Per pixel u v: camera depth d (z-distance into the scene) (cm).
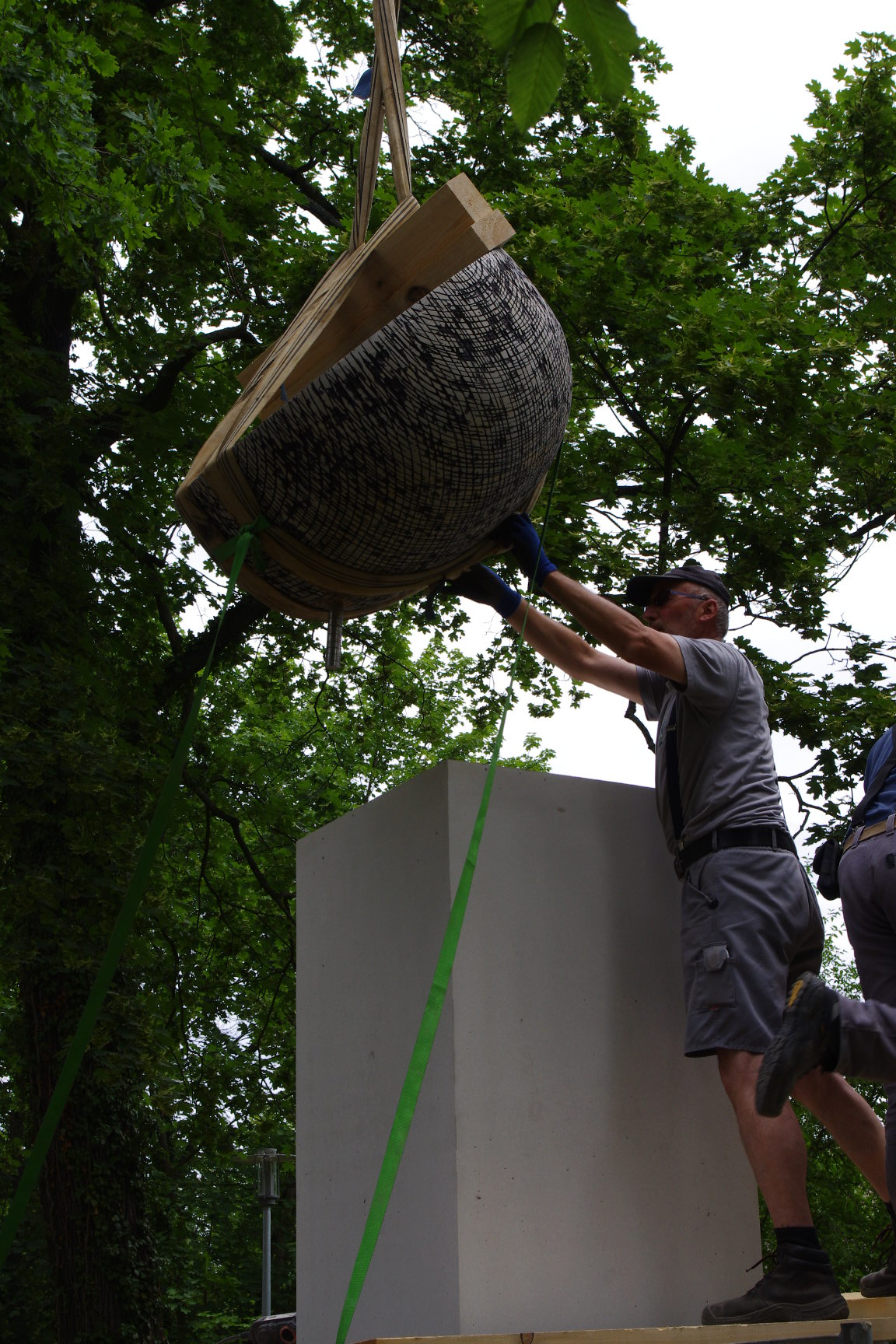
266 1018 1212
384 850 336
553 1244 290
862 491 1000
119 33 787
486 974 304
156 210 682
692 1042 297
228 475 265
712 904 301
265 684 1265
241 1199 2120
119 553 952
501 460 263
